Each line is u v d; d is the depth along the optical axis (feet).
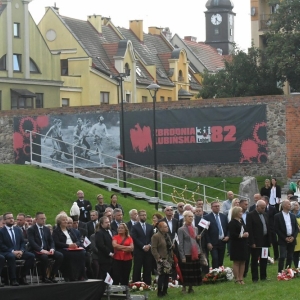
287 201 74.02
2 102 212.43
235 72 217.77
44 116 174.70
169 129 166.40
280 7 209.36
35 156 174.70
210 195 155.94
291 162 159.53
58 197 114.42
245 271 76.07
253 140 161.27
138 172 168.04
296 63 207.00
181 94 276.21
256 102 161.17
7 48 215.10
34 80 220.23
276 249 85.92
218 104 163.32
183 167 165.48
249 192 128.98
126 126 169.37
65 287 63.62
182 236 67.56
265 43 246.88
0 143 178.29
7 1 216.13
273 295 62.54
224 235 76.74
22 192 111.04
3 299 60.03
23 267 63.98
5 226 63.93
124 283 69.21
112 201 91.04
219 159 163.43
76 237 68.08
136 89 252.21
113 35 269.23
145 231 73.26
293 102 159.12
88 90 234.58
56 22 239.30
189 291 67.72
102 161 170.30
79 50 236.02
